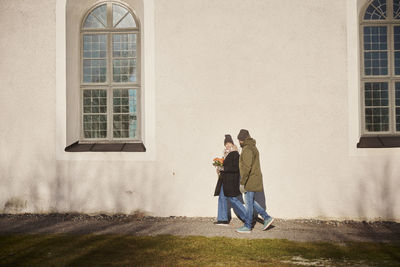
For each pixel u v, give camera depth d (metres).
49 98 7.37
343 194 7.01
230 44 7.18
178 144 7.20
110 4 7.96
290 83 7.10
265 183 7.10
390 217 6.93
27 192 7.38
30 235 5.91
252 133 7.12
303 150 7.07
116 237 5.79
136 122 7.91
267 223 6.25
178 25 7.22
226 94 7.17
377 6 7.64
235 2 7.18
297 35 7.11
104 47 7.94
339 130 7.03
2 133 7.43
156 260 4.71
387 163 6.95
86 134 7.96
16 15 7.44
